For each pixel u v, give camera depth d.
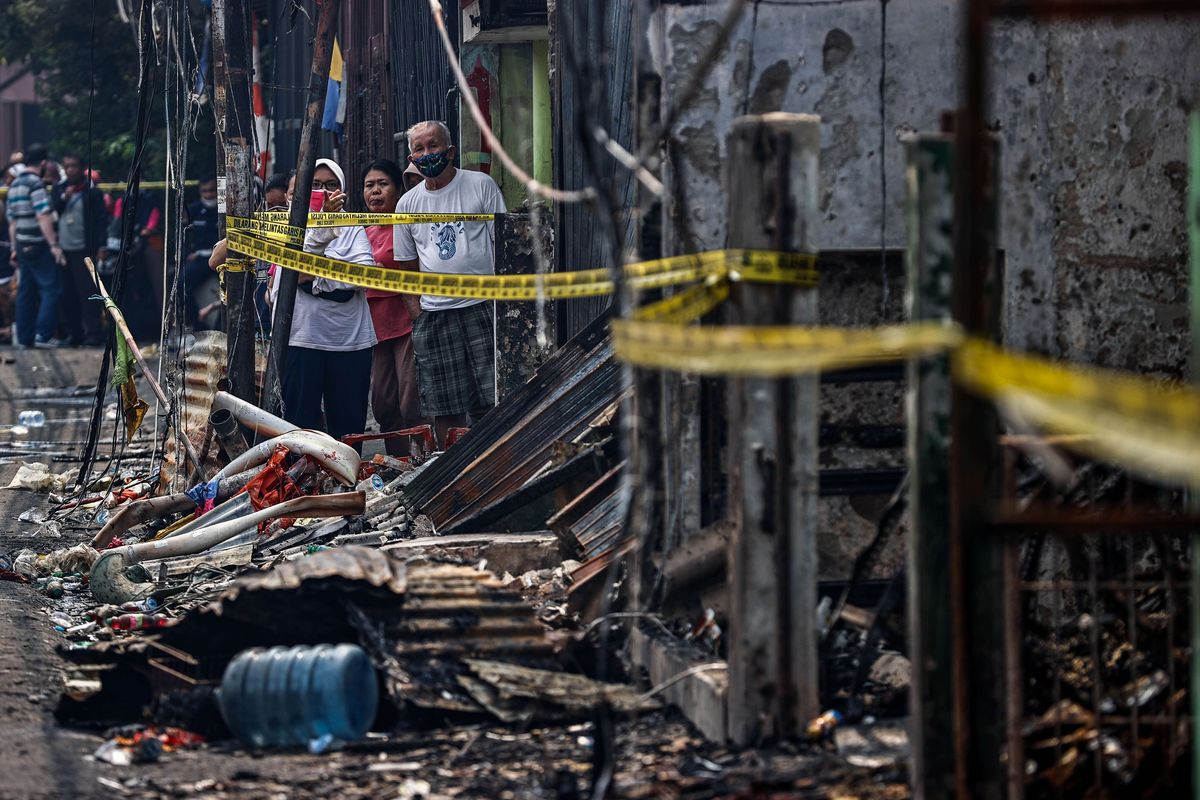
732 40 19.86
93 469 38.62
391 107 50.56
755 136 16.06
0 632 22.92
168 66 36.09
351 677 17.92
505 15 37.91
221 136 34.66
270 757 17.41
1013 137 20.48
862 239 20.28
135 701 19.67
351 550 19.88
